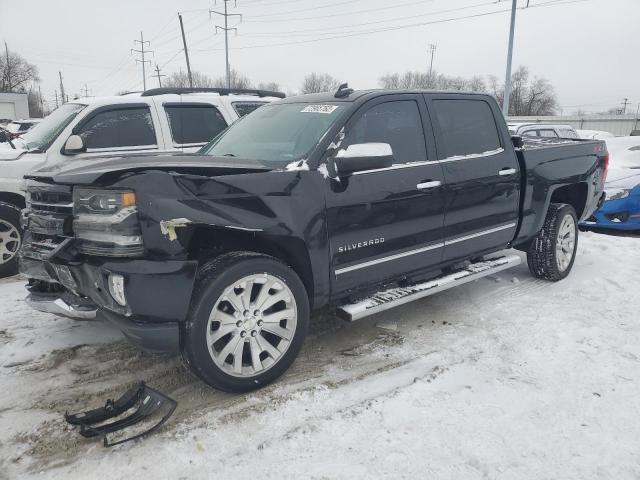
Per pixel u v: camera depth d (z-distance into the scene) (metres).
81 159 3.52
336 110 3.62
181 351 2.92
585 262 5.98
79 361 3.53
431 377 3.30
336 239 3.34
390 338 3.92
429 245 3.94
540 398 3.04
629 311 4.41
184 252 2.77
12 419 2.86
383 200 3.53
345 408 2.95
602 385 3.19
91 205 2.76
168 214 2.70
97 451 2.57
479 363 3.49
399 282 4.00
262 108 4.41
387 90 3.85
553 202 5.37
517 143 4.79
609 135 14.62
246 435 2.70
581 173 5.30
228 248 3.12
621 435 2.70
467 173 4.11
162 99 6.11
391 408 2.94
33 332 3.98
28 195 3.36
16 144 5.85
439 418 2.84
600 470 2.44
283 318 3.17
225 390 3.00
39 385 3.23
